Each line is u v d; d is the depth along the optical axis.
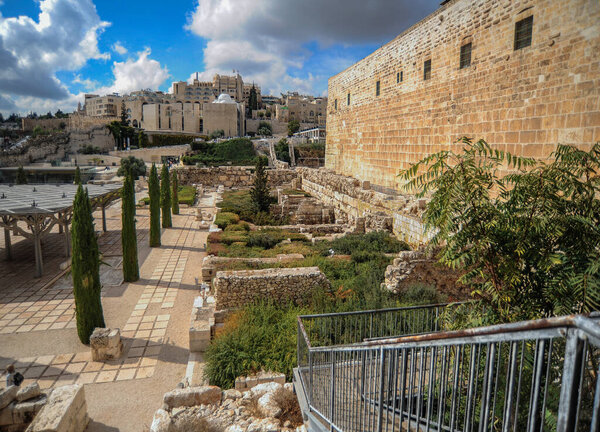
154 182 24.19
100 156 95.25
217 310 12.91
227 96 144.25
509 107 15.86
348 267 16.19
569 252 5.06
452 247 5.68
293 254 17.83
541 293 5.23
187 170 52.81
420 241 17.36
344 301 12.84
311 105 173.50
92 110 185.25
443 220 5.39
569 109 13.30
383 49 26.89
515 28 15.38
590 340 1.68
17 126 185.38
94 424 8.48
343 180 30.94
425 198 19.81
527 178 5.51
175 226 30.84
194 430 6.81
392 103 25.94
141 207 39.28
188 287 17.48
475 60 17.73
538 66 14.42
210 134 127.25
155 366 10.97
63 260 21.27
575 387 1.78
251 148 85.81
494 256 5.42
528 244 5.16
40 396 8.45
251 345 10.20
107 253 22.97
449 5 19.41
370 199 25.08
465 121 18.62
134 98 175.75
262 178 34.50
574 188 5.34
